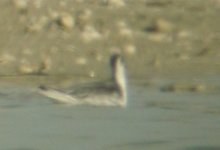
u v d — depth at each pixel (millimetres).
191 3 28188
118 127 16469
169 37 25344
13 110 17875
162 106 18234
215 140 15664
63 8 26266
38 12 25766
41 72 22422
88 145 15281
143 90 20109
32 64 23031
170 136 15883
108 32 25250
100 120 17062
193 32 25812
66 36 24734
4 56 23391
